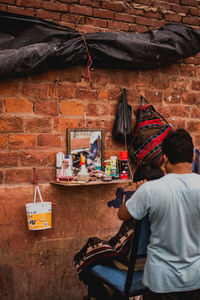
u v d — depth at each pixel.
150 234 1.90
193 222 1.68
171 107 3.34
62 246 2.90
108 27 3.04
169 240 1.67
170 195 1.68
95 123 3.03
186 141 1.79
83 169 2.75
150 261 1.72
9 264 2.72
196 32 3.14
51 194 2.84
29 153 2.79
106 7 3.02
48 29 2.69
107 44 2.86
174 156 1.79
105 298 2.14
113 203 3.09
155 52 2.97
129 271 1.83
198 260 1.71
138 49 2.91
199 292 1.72
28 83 2.77
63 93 2.90
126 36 2.90
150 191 1.71
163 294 1.71
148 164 2.15
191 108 3.43
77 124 2.96
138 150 2.99
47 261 2.85
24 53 2.53
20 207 2.73
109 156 3.09
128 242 1.99
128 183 3.15
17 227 2.73
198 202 1.68
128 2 3.11
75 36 2.78
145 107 3.05
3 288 2.71
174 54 3.08
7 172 2.72
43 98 2.83
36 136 2.81
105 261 2.17
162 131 2.96
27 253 2.78
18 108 2.75
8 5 2.69
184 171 1.79
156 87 3.26
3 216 2.69
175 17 3.32
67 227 2.92
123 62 2.94
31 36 2.63
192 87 3.43
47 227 2.59
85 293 3.03
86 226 2.99
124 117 3.02
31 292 2.81
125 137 3.02
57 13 2.84
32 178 2.80
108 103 3.07
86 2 2.94
